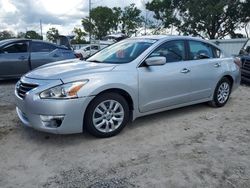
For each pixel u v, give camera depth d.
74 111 3.77
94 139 4.15
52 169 3.34
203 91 5.44
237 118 5.26
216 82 5.68
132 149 3.85
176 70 4.84
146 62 4.43
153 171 3.28
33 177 3.18
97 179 3.13
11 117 5.14
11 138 4.19
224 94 5.98
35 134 4.33
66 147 3.90
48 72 4.14
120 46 5.12
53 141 4.09
